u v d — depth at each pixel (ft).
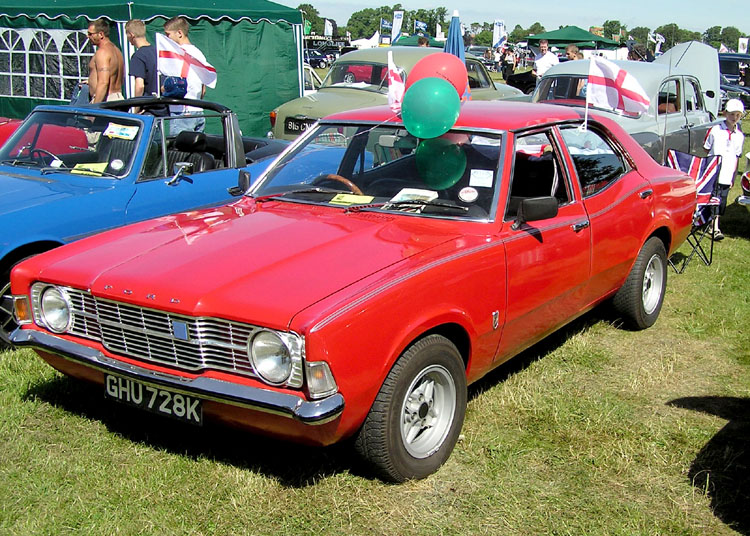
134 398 10.91
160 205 18.20
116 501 10.59
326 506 10.61
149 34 37.50
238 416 10.08
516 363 15.92
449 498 10.88
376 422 10.36
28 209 15.66
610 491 11.25
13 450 11.86
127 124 18.37
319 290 10.00
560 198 14.26
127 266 11.14
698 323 18.67
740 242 27.73
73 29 39.29
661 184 17.40
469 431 12.84
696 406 14.26
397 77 16.56
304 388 9.48
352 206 13.03
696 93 36.76
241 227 12.42
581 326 18.28
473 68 44.01
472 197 12.68
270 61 43.93
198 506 10.50
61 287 11.44
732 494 11.23
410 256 11.07
